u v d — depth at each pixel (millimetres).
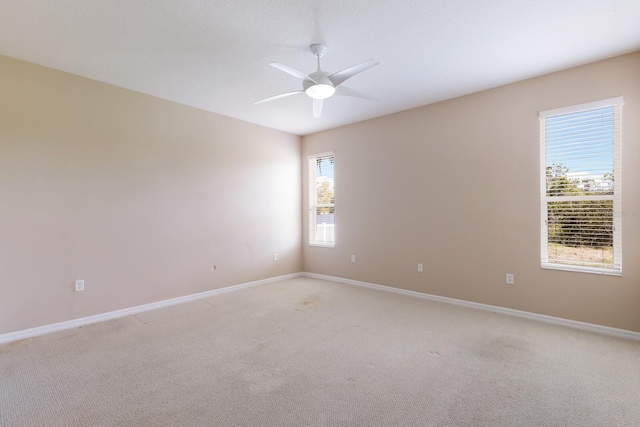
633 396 1992
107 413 1858
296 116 4691
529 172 3449
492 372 2303
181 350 2693
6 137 2904
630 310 2904
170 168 4043
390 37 2615
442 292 4109
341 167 5215
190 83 3516
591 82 3072
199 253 4336
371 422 1772
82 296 3330
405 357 2545
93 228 3412
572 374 2266
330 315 3568
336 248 5312
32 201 3037
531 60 3027
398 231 4527
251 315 3582
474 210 3838
